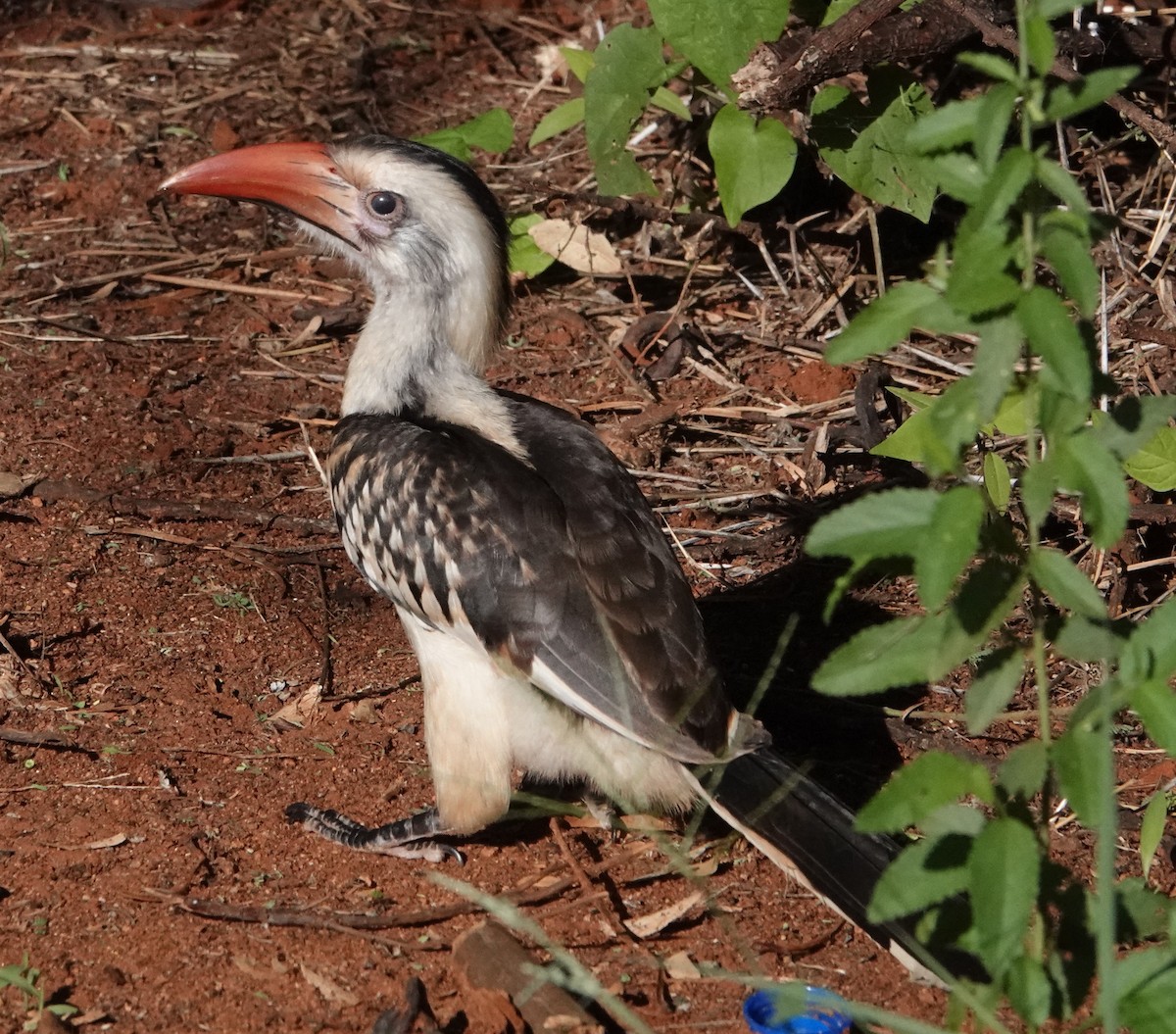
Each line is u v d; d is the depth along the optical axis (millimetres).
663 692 7848
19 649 9977
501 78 17047
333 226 9609
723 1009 7430
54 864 8258
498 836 8883
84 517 11344
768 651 10312
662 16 11578
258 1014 7309
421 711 9734
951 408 5461
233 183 9703
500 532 8219
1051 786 6348
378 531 8594
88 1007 7305
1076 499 11094
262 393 12914
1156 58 13180
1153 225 13367
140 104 16625
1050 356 5211
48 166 15664
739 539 11242
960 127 5508
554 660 8008
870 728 9602
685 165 14219
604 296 14008
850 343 5555
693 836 8523
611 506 8430
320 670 10031
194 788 8953
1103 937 5316
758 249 14281
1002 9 11945
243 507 11445
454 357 9562
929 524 5418
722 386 12883
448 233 9414
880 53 11703
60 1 18359
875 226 12648
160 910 7980
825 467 11812
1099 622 5777
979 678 5836
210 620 10422
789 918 8102
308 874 8414
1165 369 12031
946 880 5621
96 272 14266
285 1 18531
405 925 7965
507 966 7379
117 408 12578
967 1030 7195
